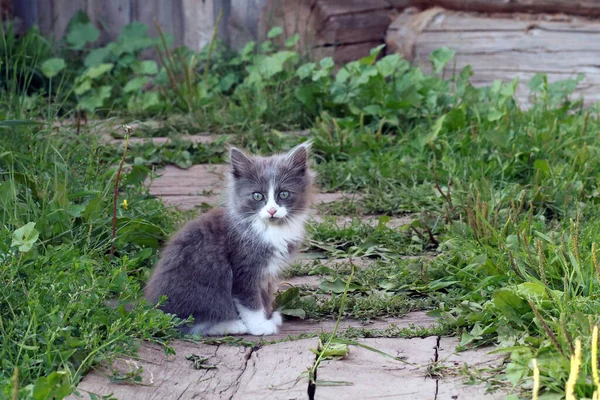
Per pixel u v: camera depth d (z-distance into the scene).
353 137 2.52
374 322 1.90
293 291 1.95
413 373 1.74
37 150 2.22
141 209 2.11
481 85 2.78
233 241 1.90
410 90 2.60
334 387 1.72
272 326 1.89
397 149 2.48
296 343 1.82
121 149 2.44
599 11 2.75
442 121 2.45
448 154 2.41
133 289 1.83
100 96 2.76
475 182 2.22
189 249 1.88
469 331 1.84
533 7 2.79
